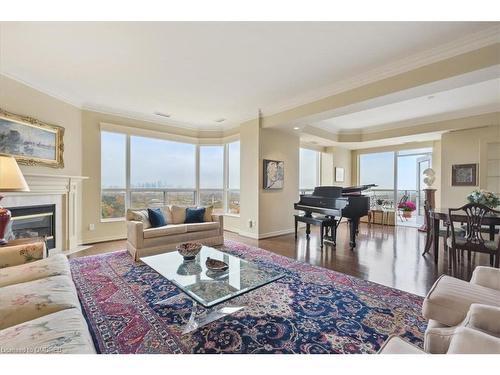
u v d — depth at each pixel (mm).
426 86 2613
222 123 5445
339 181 7141
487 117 4258
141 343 1553
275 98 3918
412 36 2254
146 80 3230
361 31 2178
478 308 1026
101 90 3578
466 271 2891
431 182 5410
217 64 2791
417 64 2609
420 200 6555
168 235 3453
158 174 5168
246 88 3502
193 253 2297
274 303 2076
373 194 7121
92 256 3393
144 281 2535
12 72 2982
